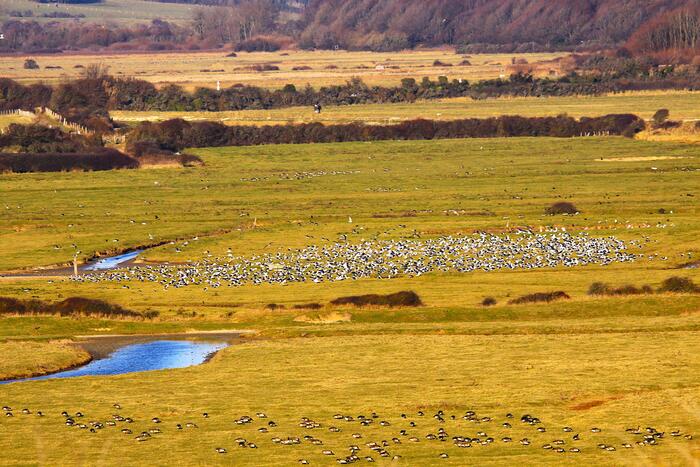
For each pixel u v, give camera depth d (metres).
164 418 69.19
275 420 67.94
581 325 96.06
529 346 88.44
